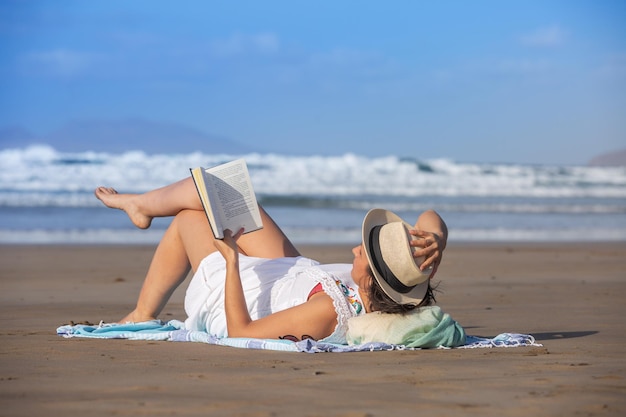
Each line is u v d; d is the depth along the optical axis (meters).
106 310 7.45
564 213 31.80
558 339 5.25
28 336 5.34
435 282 10.46
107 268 12.76
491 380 3.75
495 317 6.77
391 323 4.63
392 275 4.51
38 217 25.83
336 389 3.54
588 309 7.38
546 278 11.14
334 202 33.41
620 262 14.15
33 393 3.47
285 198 33.53
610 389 3.55
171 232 5.40
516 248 17.56
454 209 32.41
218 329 4.99
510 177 42.16
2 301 8.18
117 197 5.55
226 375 3.86
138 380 3.75
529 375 3.87
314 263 5.02
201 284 5.08
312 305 4.63
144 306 5.52
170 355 4.45
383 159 42.28
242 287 4.81
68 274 11.68
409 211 31.14
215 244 4.76
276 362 4.20
